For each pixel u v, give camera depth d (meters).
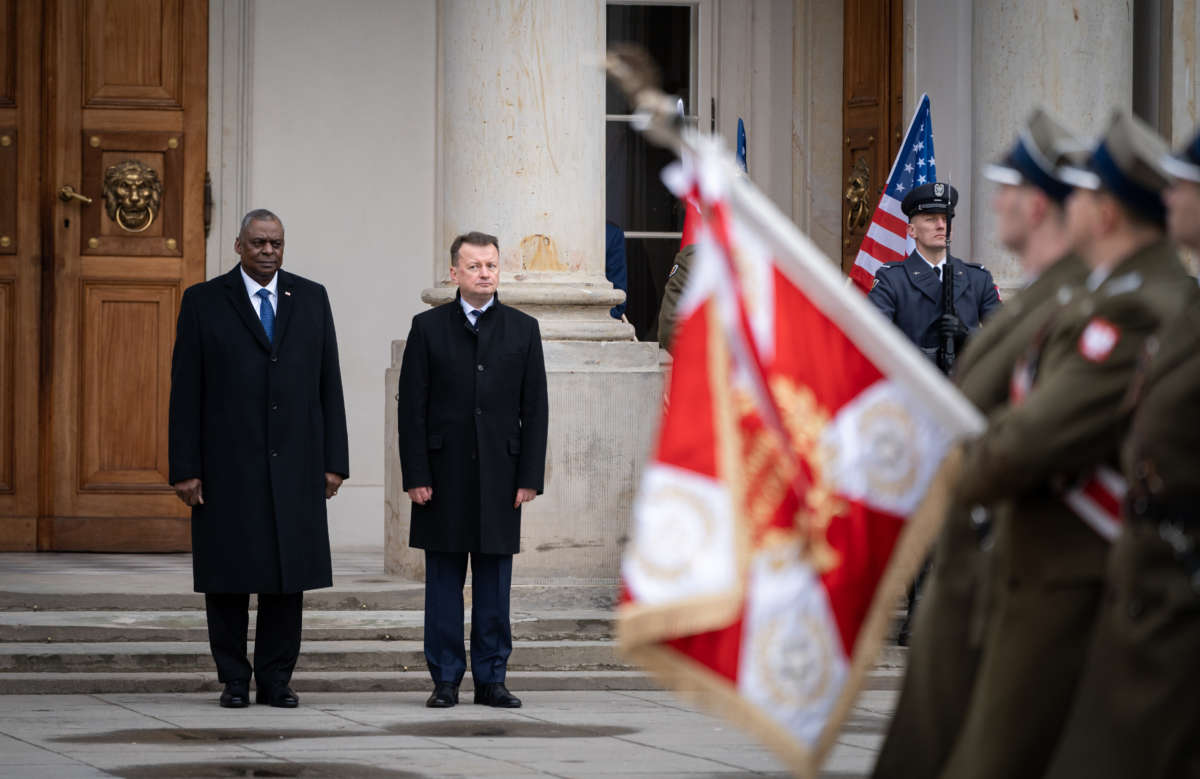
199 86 35.34
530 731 21.33
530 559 28.25
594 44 29.75
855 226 37.19
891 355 11.65
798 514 11.20
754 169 37.84
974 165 32.50
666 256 37.75
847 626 11.49
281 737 20.66
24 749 19.64
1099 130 31.50
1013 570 11.84
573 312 29.19
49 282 34.91
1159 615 10.55
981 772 11.69
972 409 12.34
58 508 34.81
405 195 35.97
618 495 28.47
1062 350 11.47
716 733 21.39
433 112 36.06
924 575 26.23
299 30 35.62
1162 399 10.59
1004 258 31.92
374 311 35.88
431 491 22.97
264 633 23.05
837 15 37.59
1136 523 10.73
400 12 35.94
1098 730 10.77
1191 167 10.59
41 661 24.64
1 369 34.75
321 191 35.72
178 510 34.94
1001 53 31.83
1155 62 32.81
